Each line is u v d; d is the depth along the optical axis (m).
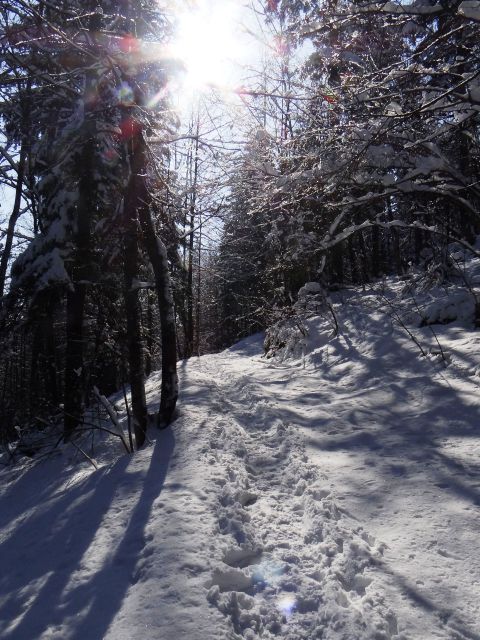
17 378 17.38
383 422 6.50
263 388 9.15
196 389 9.43
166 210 8.47
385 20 6.80
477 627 3.02
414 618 3.12
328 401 7.86
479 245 12.34
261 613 3.32
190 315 20.50
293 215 10.77
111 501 5.34
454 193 8.23
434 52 7.08
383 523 4.24
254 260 18.59
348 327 11.35
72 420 9.76
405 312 10.30
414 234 15.88
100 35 7.66
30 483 8.02
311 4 7.12
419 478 4.85
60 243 10.12
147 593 3.54
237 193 9.13
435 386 7.12
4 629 3.63
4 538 5.61
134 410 7.41
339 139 7.85
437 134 7.20
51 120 10.83
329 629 3.09
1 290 12.80
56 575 4.21
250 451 6.21
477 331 8.49
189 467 5.64
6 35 6.39
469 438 5.53
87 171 10.00
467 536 3.87
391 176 7.86
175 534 4.19
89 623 3.42
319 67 8.18
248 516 4.54
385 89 7.39
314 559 3.85
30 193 12.80
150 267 11.53
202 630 3.11
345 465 5.41
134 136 7.45
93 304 12.22
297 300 13.38
